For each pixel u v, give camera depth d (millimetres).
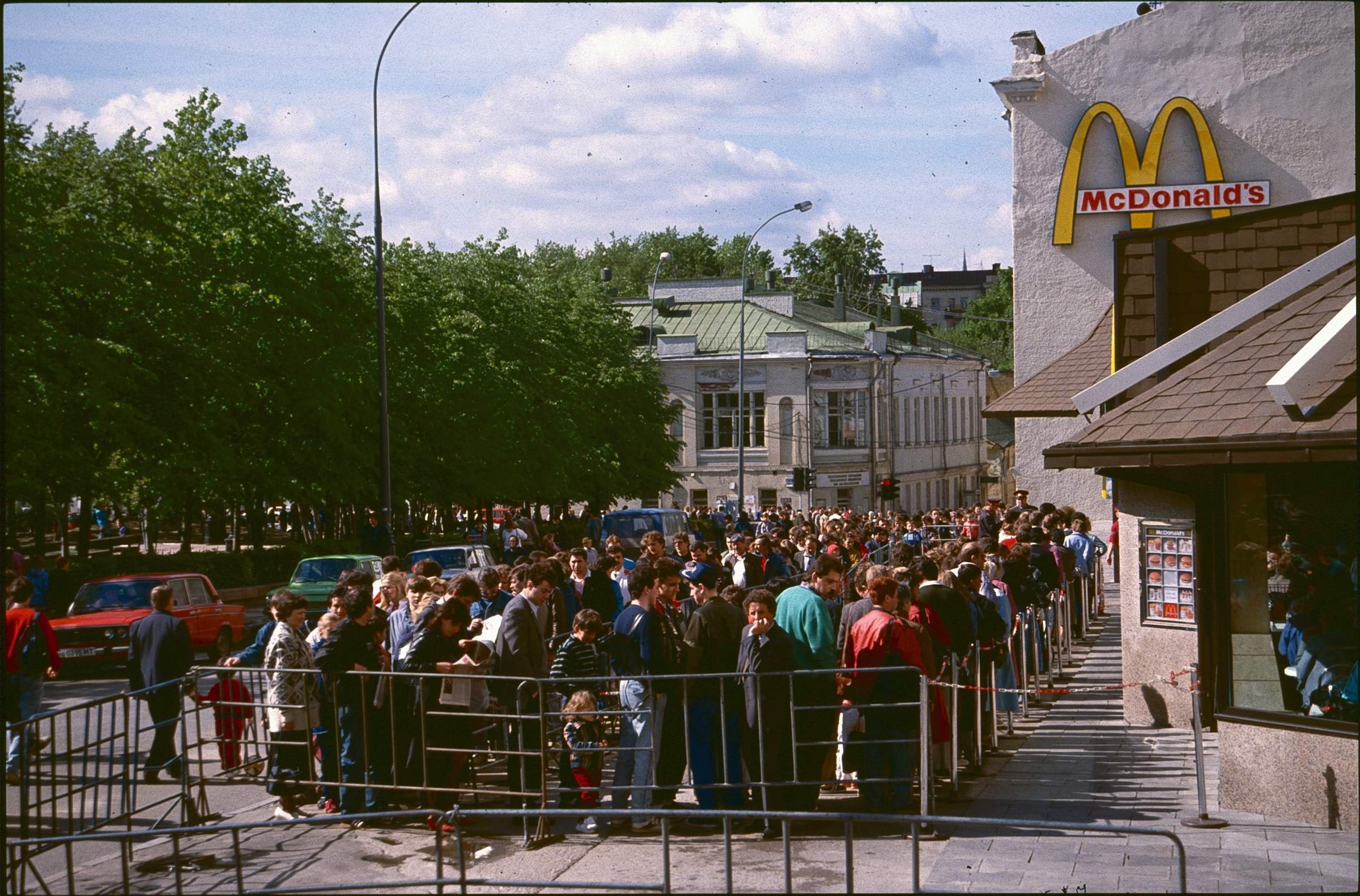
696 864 8750
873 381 65312
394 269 42375
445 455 42219
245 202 33406
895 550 12461
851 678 9719
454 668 10195
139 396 29203
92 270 26422
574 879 8508
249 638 25984
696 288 73562
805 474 39812
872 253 117438
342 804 10344
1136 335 14227
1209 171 26516
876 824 9688
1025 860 8477
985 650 12102
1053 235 27531
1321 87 25953
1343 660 9289
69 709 9609
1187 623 13109
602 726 10211
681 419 65688
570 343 54281
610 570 15281
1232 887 7730
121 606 21641
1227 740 9781
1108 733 13016
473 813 6633
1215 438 9609
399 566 13523
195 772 11820
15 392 24156
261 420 33656
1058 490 29062
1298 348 10445
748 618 10312
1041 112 27453
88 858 9461
